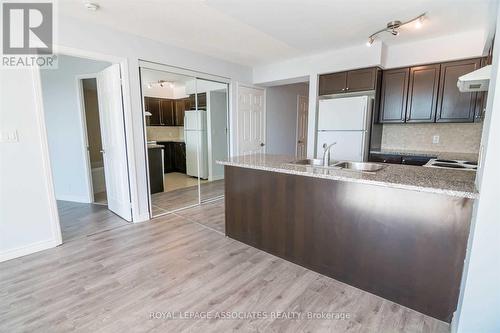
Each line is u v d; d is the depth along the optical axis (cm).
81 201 428
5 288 199
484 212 129
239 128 480
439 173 201
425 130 380
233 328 160
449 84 329
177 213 379
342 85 389
